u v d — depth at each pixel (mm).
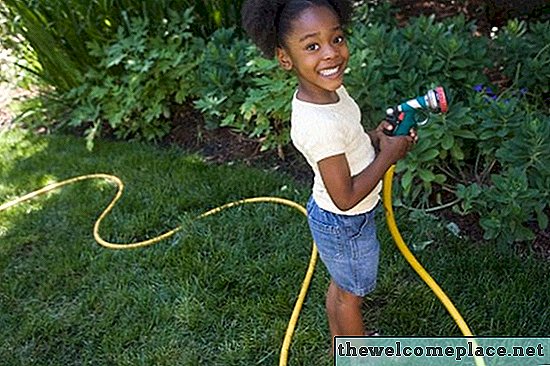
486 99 2900
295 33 1668
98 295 2664
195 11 3836
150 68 3666
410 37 3221
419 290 2496
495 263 2580
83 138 3926
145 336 2455
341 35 1696
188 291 2619
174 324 2496
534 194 2504
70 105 4074
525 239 2596
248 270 2689
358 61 3000
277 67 3186
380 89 2951
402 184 2791
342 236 1896
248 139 3611
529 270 2535
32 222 3191
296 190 3172
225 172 3385
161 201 3203
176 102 3859
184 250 2836
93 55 3814
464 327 2027
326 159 1722
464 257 2627
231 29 3689
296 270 2666
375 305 2486
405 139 1854
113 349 2412
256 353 2344
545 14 3986
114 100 3803
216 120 3682
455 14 4250
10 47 4133
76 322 2549
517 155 2613
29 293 2736
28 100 4285
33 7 3738
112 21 3822
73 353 2436
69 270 2818
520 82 3135
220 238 2906
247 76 3482
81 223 3137
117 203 3232
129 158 3619
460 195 2707
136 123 3820
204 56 3543
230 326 2461
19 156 3803
